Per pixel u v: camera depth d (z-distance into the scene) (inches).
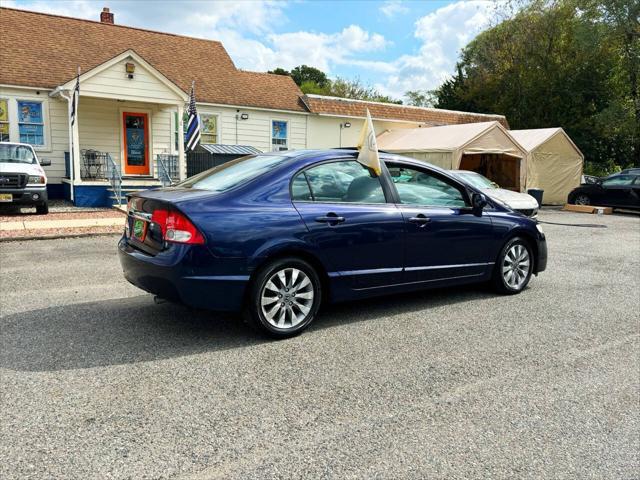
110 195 557.9
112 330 171.2
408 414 119.1
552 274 279.0
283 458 100.3
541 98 1231.5
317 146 819.4
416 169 203.5
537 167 783.1
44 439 104.1
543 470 99.4
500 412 121.4
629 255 346.3
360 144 188.5
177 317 186.5
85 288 225.6
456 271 208.7
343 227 174.7
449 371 144.1
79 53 664.4
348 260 177.2
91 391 125.8
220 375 137.3
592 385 137.6
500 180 798.5
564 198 821.9
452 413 120.3
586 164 1261.1
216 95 722.8
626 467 101.3
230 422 113.1
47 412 114.9
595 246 386.0
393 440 107.9
